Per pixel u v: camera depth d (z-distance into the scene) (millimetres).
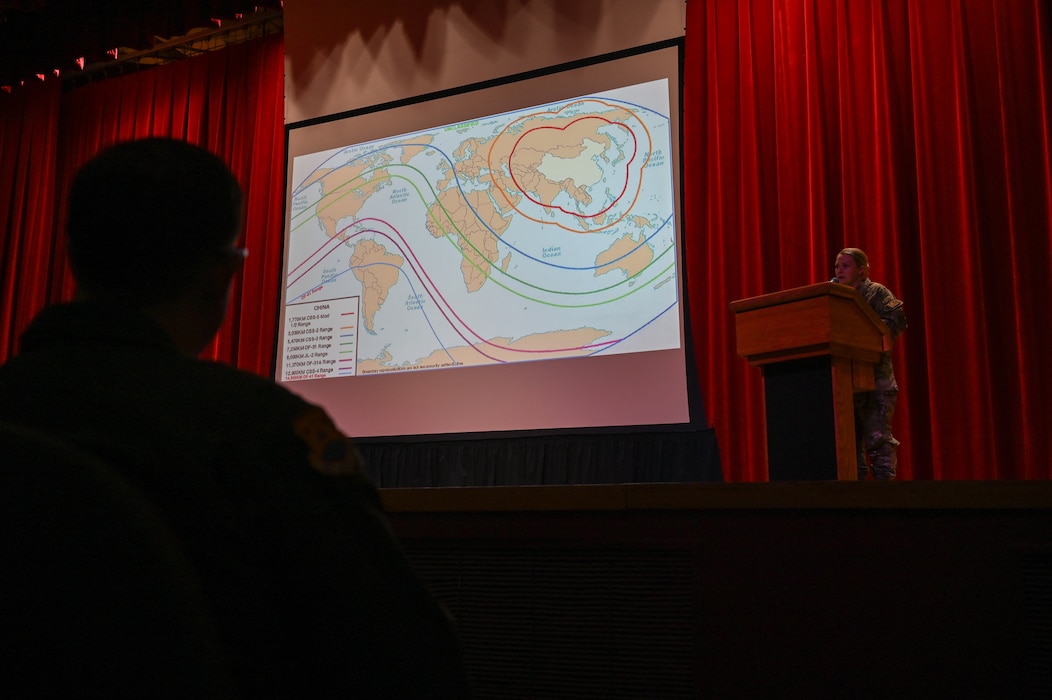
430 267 4461
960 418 3402
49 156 5746
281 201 5055
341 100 4898
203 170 681
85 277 655
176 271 656
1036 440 3254
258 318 5016
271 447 554
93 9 5387
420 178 4578
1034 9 3521
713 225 3982
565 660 1312
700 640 1239
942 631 1138
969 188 3500
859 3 3906
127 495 451
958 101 3582
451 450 4266
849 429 1938
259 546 537
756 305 2033
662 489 1286
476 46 4566
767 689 1197
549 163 4273
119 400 553
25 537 436
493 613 1362
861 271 2455
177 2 5129
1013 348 3385
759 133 3980
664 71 4125
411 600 557
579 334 4062
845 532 1198
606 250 4082
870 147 3787
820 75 3938
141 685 427
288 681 533
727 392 3820
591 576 1317
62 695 427
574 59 4312
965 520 1150
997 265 3453
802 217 3842
